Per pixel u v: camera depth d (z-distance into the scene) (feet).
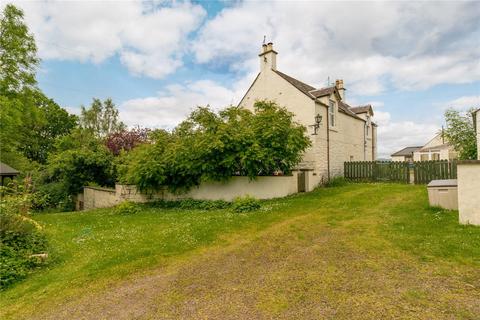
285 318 11.60
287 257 19.31
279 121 45.96
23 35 64.34
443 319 10.86
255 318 11.73
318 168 57.41
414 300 12.44
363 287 13.99
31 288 16.44
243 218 32.22
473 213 23.49
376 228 24.97
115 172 61.26
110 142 80.79
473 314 11.11
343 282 14.74
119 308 13.51
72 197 63.93
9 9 62.59
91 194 59.82
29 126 102.37
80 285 16.52
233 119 46.75
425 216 27.61
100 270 18.62
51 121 116.06
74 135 83.61
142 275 17.70
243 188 47.24
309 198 43.86
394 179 61.21
